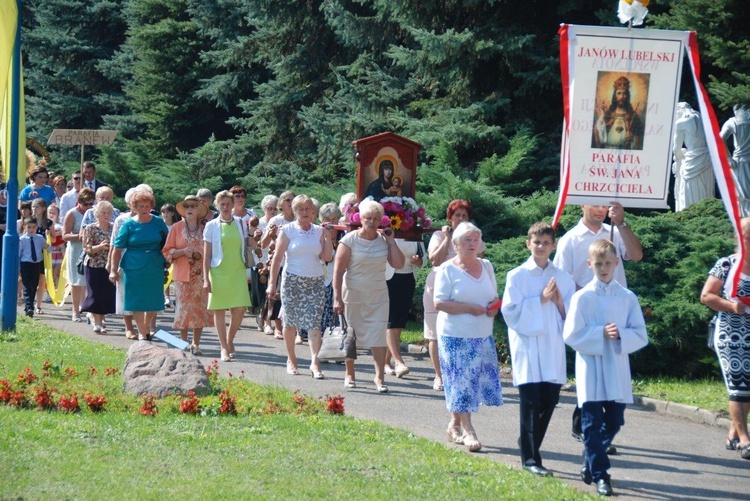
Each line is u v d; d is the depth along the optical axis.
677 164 17.75
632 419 10.94
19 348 12.88
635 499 7.79
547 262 8.48
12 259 14.38
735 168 17.19
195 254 14.33
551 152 19.44
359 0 22.14
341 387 12.10
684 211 15.27
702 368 12.93
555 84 19.11
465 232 9.08
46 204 18.80
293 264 12.73
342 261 11.75
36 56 39.59
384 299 11.91
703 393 11.84
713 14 15.17
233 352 14.09
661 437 10.08
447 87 20.58
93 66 39.53
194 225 14.48
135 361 10.52
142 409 9.45
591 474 7.99
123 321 17.67
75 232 17.12
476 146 20.03
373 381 12.62
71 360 12.11
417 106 21.39
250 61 28.64
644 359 13.02
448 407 9.12
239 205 16.39
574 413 9.71
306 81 27.27
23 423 8.78
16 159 14.37
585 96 8.71
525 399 8.33
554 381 8.26
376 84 22.69
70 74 39.47
